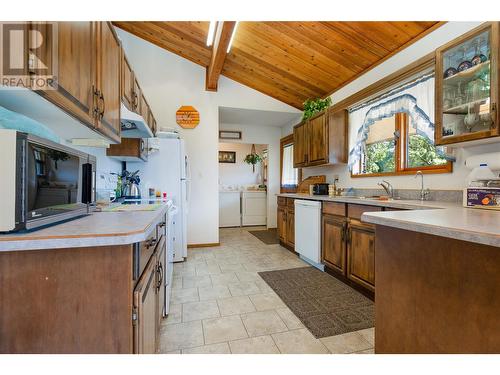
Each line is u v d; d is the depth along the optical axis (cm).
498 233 72
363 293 232
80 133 130
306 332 170
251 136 553
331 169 382
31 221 77
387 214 121
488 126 160
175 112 395
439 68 186
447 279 102
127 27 353
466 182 200
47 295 78
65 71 89
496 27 150
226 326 177
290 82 379
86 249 80
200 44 344
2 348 76
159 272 151
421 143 254
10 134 73
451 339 100
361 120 319
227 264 319
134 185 289
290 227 376
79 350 80
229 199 607
